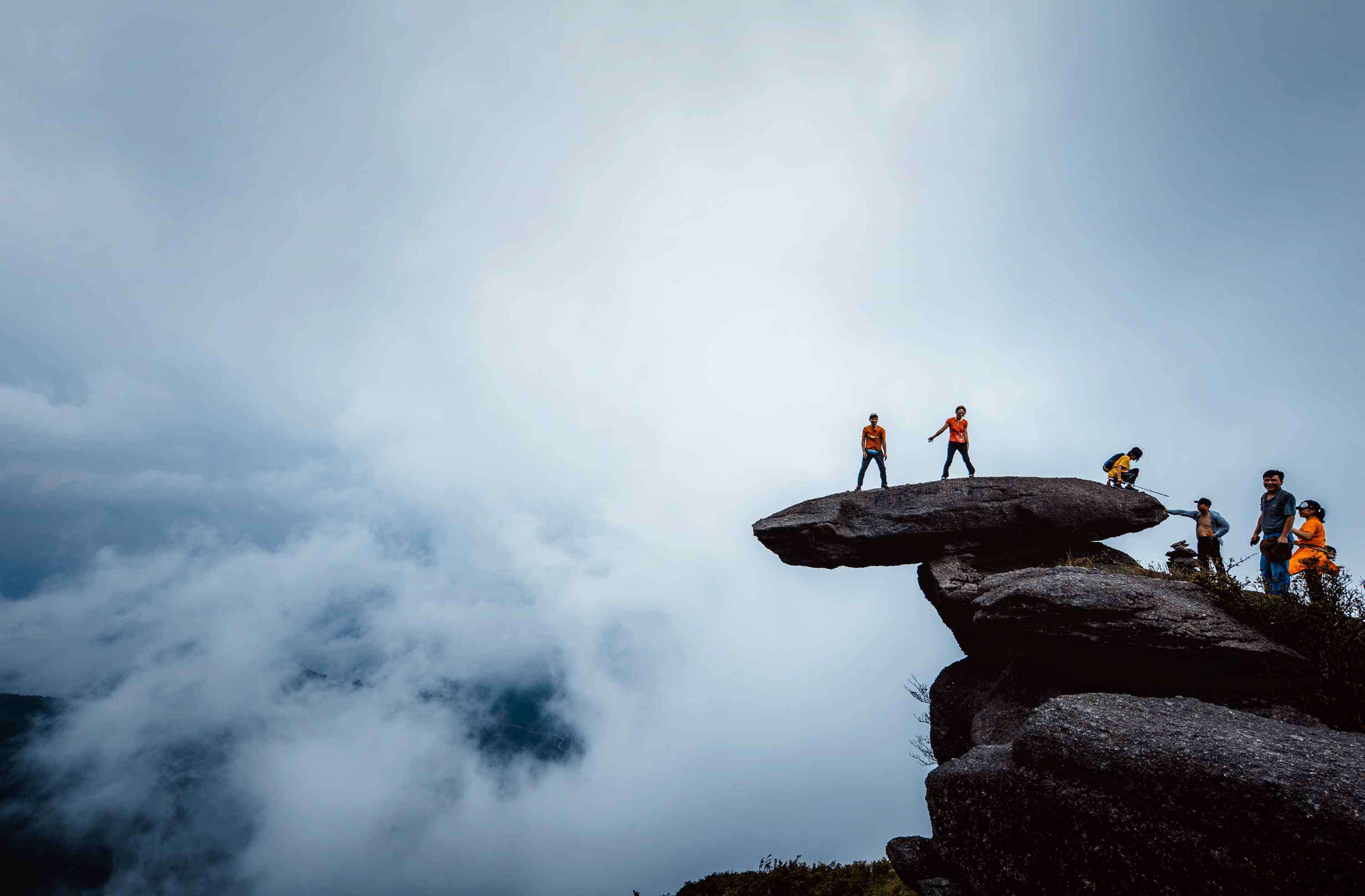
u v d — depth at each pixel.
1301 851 6.19
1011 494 15.05
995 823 8.78
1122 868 7.37
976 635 14.09
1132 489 14.70
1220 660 9.80
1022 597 11.23
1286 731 7.73
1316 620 9.55
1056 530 14.59
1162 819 7.17
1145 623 10.16
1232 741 7.33
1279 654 9.45
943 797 9.61
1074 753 8.03
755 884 14.20
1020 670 12.45
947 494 15.68
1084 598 10.62
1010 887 8.44
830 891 13.65
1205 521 13.54
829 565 16.75
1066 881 7.86
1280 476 11.16
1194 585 11.05
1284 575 10.78
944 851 9.51
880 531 15.79
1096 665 11.03
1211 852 6.73
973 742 12.18
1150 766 7.39
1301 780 6.48
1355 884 5.82
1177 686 10.41
